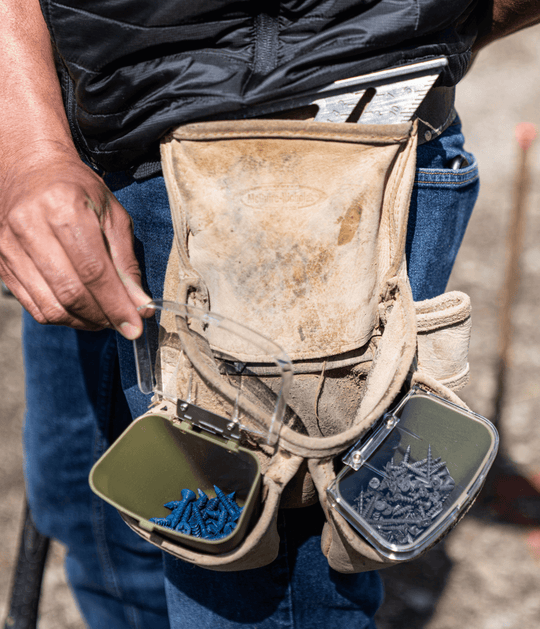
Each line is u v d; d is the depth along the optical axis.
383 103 0.82
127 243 0.83
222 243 0.80
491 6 1.05
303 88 0.79
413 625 1.66
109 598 1.63
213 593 1.02
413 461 0.92
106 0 0.76
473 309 2.69
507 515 1.92
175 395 0.87
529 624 1.65
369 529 0.79
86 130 0.88
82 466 1.48
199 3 0.76
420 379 0.90
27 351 1.44
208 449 0.87
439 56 0.85
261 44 0.79
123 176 0.96
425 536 0.79
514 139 3.91
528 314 2.66
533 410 2.23
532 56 4.90
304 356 0.83
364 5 0.79
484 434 0.86
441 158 1.04
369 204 0.80
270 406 0.84
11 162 0.81
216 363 0.84
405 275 0.87
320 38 0.78
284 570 0.99
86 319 0.80
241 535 0.78
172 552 0.82
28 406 1.50
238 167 0.79
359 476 0.85
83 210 0.74
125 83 0.81
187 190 0.81
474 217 3.25
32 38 0.88
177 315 0.80
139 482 0.89
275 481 0.82
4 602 1.73
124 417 1.45
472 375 2.38
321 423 0.88
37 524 1.56
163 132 0.82
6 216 0.76
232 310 0.82
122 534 1.48
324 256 0.80
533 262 2.94
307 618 1.07
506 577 1.76
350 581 1.06
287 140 0.79
